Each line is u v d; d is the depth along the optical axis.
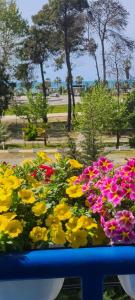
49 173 3.13
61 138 42.44
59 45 61.19
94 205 2.44
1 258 1.90
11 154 34.50
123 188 2.38
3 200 2.29
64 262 1.90
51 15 57.69
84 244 2.23
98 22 57.25
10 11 57.00
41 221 2.34
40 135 44.66
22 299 2.12
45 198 2.62
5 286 2.10
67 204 2.58
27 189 2.61
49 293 2.16
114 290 2.73
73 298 2.59
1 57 56.84
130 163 2.44
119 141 40.28
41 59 61.66
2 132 40.06
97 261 1.90
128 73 53.09
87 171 2.74
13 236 2.10
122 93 51.59
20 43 58.34
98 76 55.34
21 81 61.56
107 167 2.72
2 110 53.28
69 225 2.26
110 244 2.25
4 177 2.60
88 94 37.62
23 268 1.88
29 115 48.44
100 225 2.34
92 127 20.83
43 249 2.06
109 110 38.47
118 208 2.37
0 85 52.19
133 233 2.23
